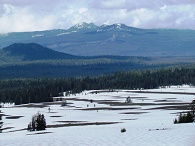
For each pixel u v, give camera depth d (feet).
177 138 232.32
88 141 244.22
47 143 246.27
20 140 272.92
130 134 265.75
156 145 212.84
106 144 227.20
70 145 232.32
